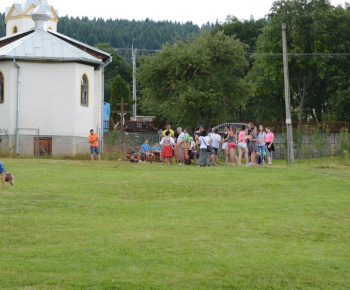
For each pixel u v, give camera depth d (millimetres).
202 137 28719
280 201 18109
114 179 21625
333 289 10031
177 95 49719
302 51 60031
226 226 14211
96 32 178750
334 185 21797
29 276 10148
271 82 64125
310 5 61219
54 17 55531
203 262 11039
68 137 37094
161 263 10969
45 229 13570
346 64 60438
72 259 11148
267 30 61625
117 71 106250
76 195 18266
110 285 9758
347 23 60906
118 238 12750
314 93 65812
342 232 14047
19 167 25609
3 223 13906
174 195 19391
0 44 42312
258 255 11664
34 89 36938
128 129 45125
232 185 20953
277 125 44094
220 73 49094
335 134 43938
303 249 12398
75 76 37406
